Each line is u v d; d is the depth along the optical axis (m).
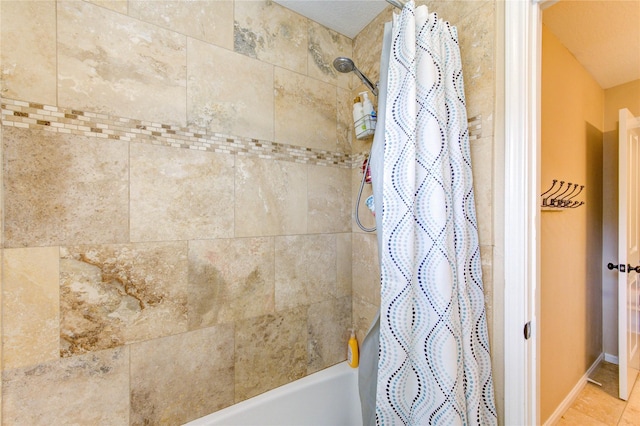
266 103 1.23
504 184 0.89
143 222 0.97
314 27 1.38
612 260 2.13
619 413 1.64
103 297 0.91
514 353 0.87
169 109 1.01
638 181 1.92
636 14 1.38
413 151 0.85
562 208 1.57
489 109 0.91
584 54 1.71
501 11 0.90
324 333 1.38
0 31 0.78
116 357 0.93
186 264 1.04
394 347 0.85
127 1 0.95
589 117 1.96
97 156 0.90
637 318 1.94
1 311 0.78
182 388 1.03
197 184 1.07
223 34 1.12
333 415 1.32
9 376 0.79
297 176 1.31
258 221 1.20
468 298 0.89
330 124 1.42
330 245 1.41
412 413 0.86
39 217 0.82
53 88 0.84
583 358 1.90
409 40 0.87
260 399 1.17
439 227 0.83
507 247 0.88
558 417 1.58
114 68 0.93
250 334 1.18
